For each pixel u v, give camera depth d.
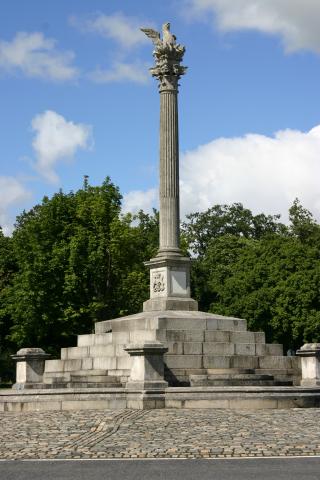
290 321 85.12
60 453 20.78
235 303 89.31
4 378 97.44
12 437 24.20
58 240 72.19
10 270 86.50
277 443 21.95
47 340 74.12
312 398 33.62
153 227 99.88
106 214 73.25
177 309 42.88
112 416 29.02
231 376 37.16
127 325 41.12
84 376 38.50
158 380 33.44
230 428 25.45
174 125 44.56
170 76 44.84
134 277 72.50
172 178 44.22
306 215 106.50
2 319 84.38
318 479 16.42
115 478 16.83
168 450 20.91
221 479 16.52
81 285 70.56
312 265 86.56
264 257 90.62
